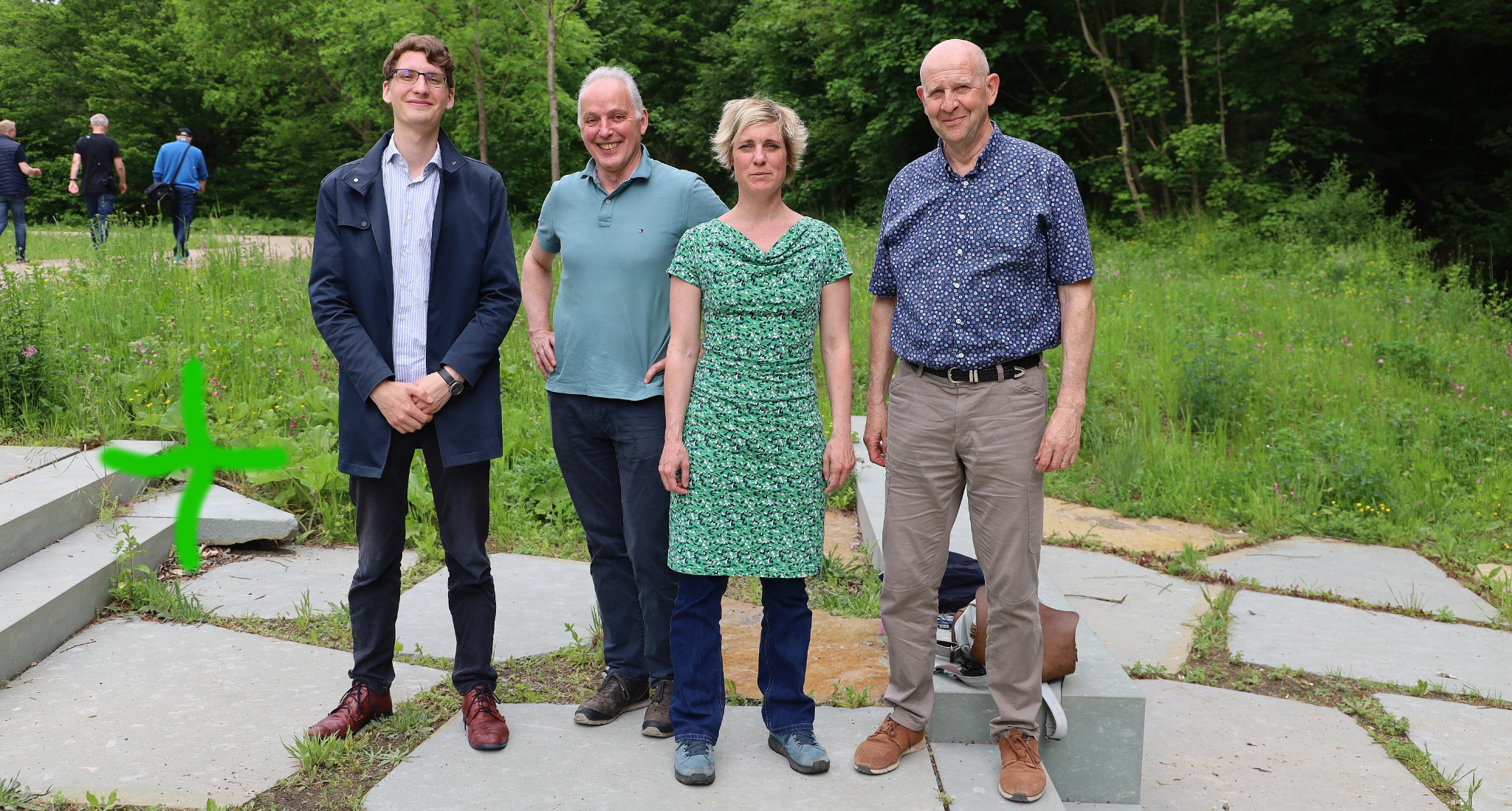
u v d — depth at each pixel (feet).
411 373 8.83
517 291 9.18
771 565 8.30
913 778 8.47
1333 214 47.83
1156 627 13.51
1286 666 12.48
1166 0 60.34
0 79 89.97
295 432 17.56
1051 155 8.23
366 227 8.73
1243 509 18.79
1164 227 54.49
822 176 78.38
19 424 16.03
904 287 8.61
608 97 9.05
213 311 23.26
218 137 94.07
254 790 8.16
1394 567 16.30
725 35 88.28
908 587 8.64
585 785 8.23
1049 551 16.58
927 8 64.18
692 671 8.50
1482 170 65.87
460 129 71.77
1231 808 9.48
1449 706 11.53
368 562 8.98
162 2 91.30
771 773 8.48
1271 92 57.21
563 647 11.33
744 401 8.25
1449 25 59.11
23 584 11.28
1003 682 8.57
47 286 23.11
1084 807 9.40
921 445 8.51
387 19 59.57
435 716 9.64
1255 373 25.05
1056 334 8.34
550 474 16.48
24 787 8.04
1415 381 26.81
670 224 9.23
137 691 9.91
